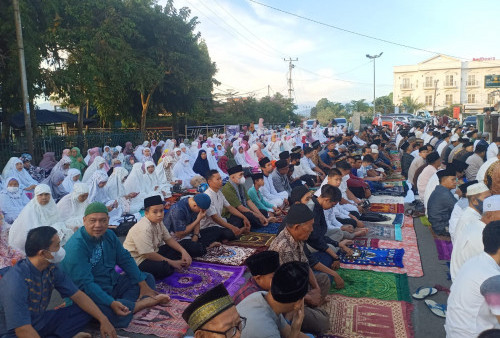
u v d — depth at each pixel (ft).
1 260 16.49
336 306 12.71
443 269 15.57
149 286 13.55
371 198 28.19
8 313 9.32
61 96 50.88
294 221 10.72
